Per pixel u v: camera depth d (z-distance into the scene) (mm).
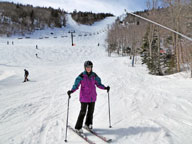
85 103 3312
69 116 4668
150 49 20766
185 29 14375
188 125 3490
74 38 72000
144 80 12789
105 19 133375
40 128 3688
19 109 5629
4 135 3531
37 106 6000
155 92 7234
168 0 15492
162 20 18422
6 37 67625
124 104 5566
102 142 2979
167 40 20812
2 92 9266
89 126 3463
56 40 65625
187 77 11500
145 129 3367
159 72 17859
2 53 33719
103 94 7406
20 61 29875
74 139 3145
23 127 3980
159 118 3943
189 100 5461
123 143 2910
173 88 8047
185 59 13141
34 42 57781
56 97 7434
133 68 21797
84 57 38406
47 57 34781
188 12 13945
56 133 3434
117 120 4055
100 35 79312
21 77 16266
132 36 32531
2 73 20094
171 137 2988
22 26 84500
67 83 11398
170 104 5227
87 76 3318
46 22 98812
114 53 46188
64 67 23391
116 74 15469
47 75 16484
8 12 97125
